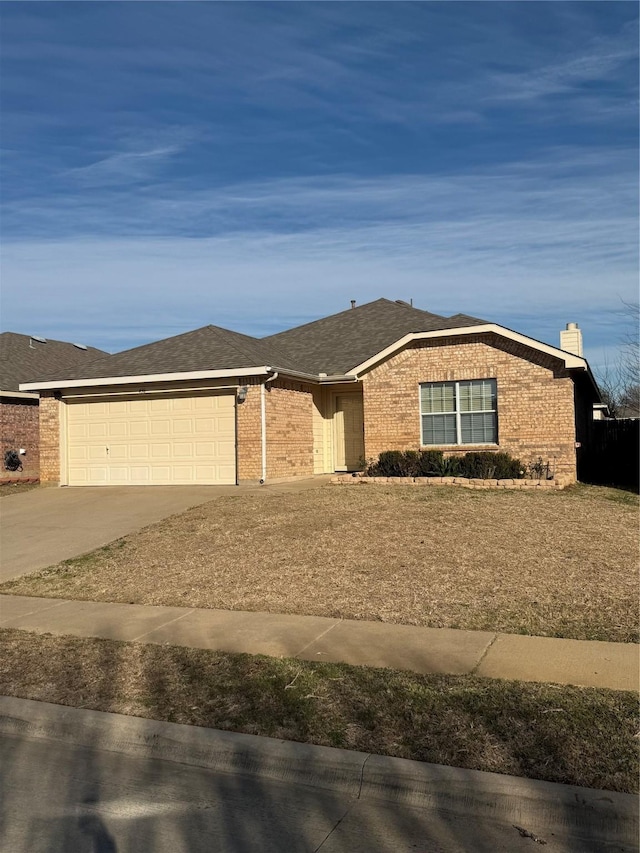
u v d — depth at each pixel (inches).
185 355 762.2
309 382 776.9
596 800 166.6
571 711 210.2
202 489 679.1
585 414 874.1
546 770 179.8
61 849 160.4
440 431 722.8
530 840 161.0
